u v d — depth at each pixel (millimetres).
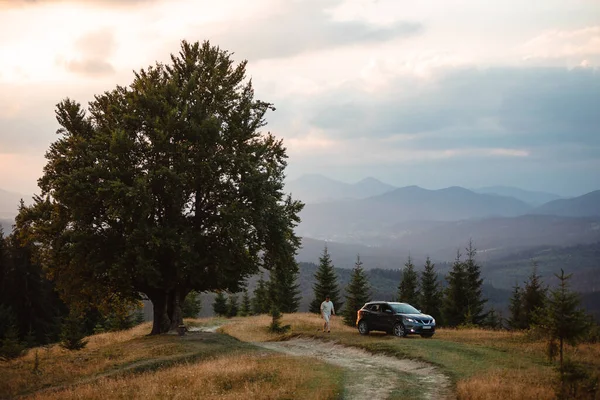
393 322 27562
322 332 30734
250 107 33469
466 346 22641
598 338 24359
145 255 28594
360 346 24359
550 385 14312
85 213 29688
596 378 13133
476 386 14367
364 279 55469
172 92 31422
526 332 25609
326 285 68812
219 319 57875
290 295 73562
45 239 31266
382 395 14852
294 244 35156
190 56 34281
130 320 58312
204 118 31484
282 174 35031
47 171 31906
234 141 33000
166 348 25516
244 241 31078
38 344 52469
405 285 68812
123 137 29297
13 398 18797
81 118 33781
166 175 28938
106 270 29312
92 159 29641
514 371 16750
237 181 31625
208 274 31219
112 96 33562
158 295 33062
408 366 19625
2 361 27344
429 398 14422
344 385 16281
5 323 48031
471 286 64375
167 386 16688
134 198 27734
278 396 14359
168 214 31312
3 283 55062
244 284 34562
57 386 19891
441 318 63344
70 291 31859
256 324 45688
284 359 21125
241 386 16312
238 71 34656
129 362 23266
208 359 22281
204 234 31125
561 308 15594
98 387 17828
